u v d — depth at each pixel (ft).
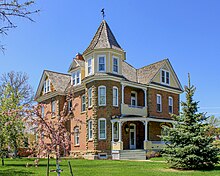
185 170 53.11
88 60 99.66
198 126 55.16
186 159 52.90
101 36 100.78
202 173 48.14
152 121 98.27
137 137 102.47
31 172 52.24
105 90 93.86
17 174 49.70
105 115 92.63
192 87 57.47
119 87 97.04
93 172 50.75
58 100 113.60
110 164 66.28
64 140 31.91
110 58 96.58
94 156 90.89
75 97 107.55
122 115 95.50
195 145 53.62
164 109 109.70
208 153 53.67
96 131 92.73
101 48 95.96
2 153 66.54
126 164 65.51
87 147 95.40
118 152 89.04
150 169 55.01
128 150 88.79
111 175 46.80
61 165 65.72
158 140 104.17
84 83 99.09
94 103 94.12
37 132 32.04
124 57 104.17
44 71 124.26
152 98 105.50
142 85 103.09
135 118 91.09
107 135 91.71
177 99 117.08
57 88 114.93
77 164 67.56
